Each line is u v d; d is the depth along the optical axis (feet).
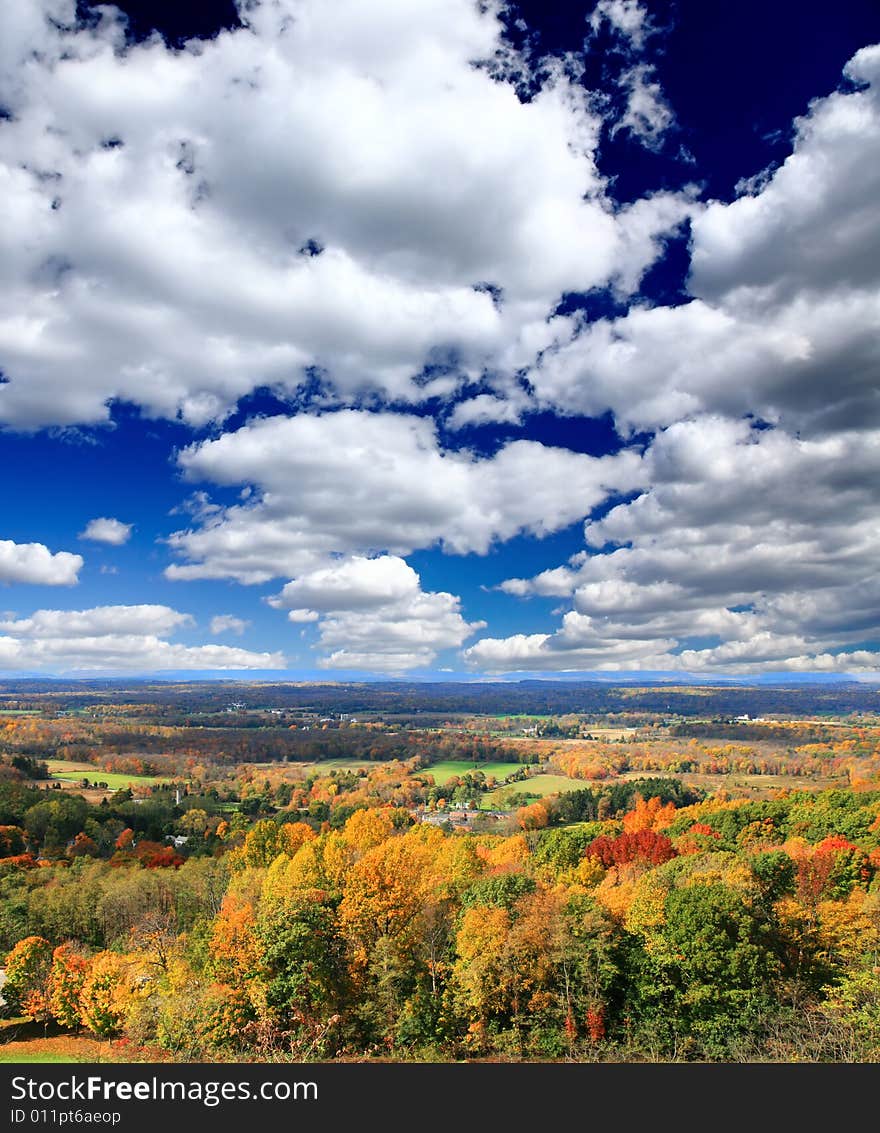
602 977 146.72
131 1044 149.79
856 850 247.29
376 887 175.63
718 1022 138.21
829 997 140.56
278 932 150.71
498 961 148.66
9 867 330.34
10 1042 170.60
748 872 192.24
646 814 428.56
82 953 219.61
